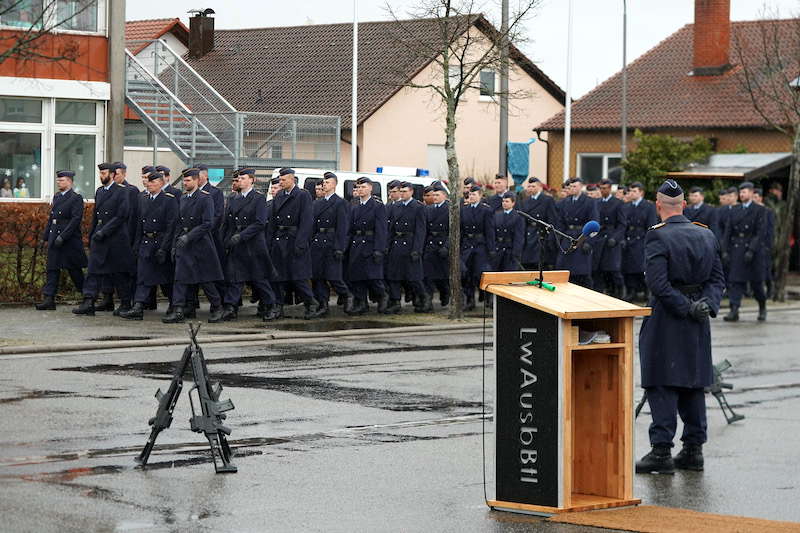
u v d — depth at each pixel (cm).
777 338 2405
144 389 1552
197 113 3881
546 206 2798
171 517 956
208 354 1922
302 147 4062
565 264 2822
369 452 1223
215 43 6156
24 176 3612
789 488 1120
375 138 5372
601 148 5284
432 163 5566
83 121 3688
